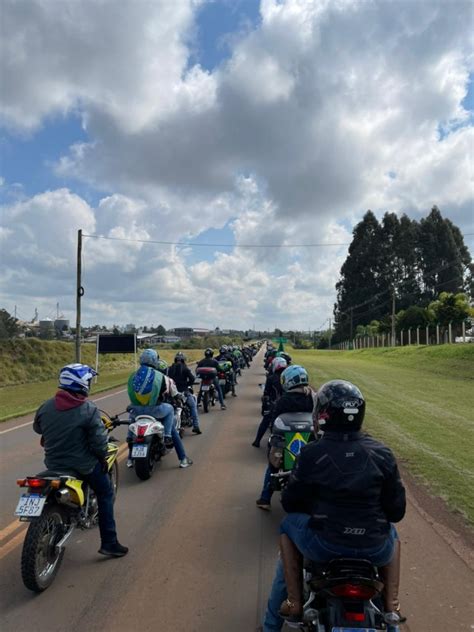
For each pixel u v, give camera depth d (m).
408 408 14.91
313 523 3.10
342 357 58.56
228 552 5.13
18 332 62.03
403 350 49.12
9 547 5.33
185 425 11.59
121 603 4.16
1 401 20.28
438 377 26.52
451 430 11.39
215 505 6.56
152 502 6.68
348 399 3.21
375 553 3.01
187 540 5.43
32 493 4.32
